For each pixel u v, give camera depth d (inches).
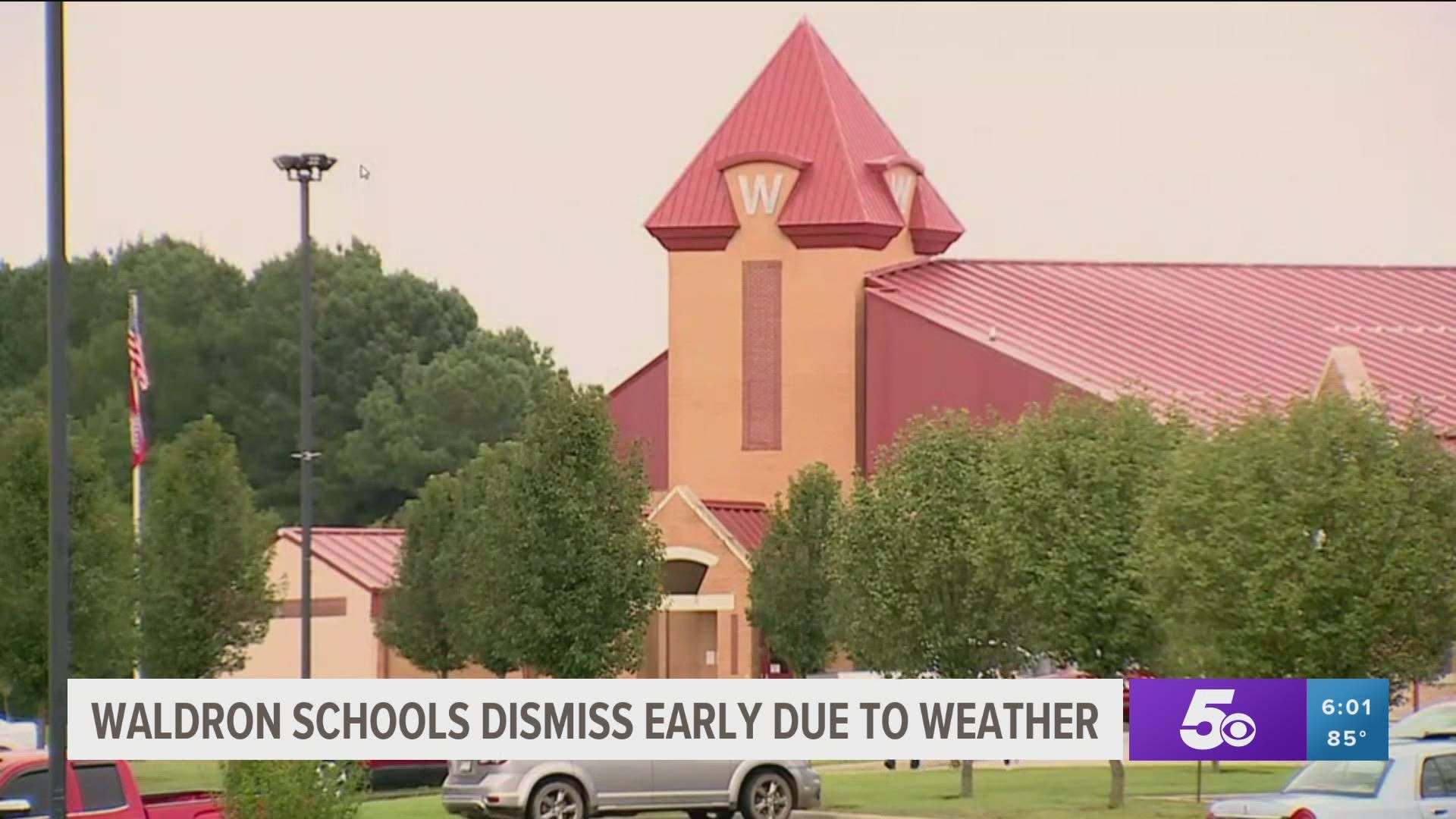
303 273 6008.9
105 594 5861.2
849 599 5900.6
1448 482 4485.7
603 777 4542.3
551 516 6373.0
